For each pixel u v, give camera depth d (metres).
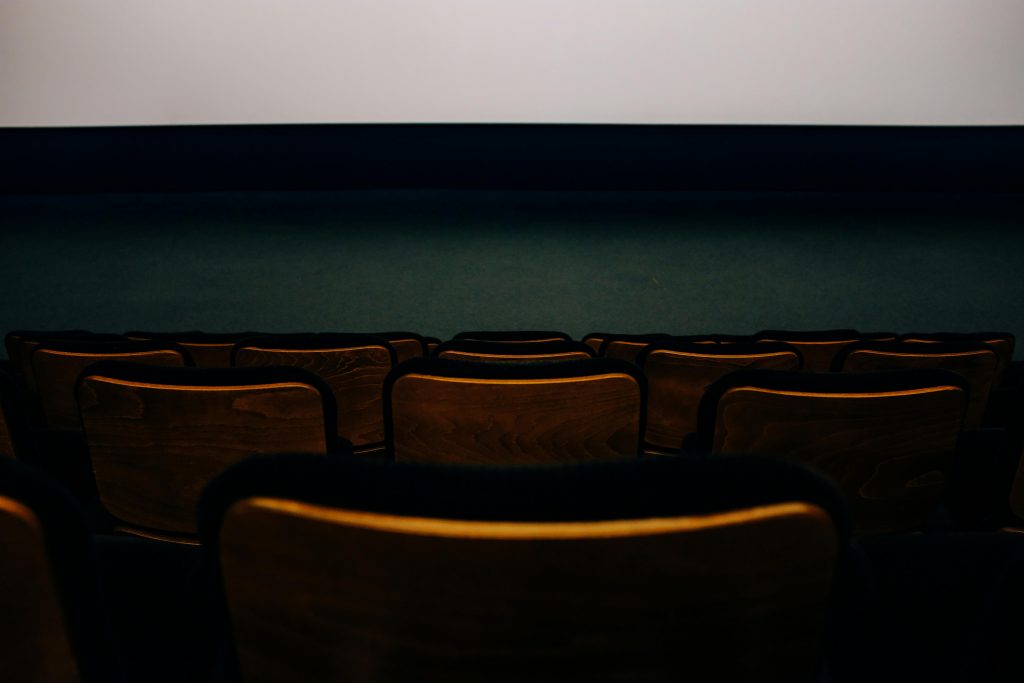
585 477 0.45
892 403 1.21
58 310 5.03
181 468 1.36
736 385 1.23
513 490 0.45
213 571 0.52
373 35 6.48
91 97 6.68
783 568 0.48
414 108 6.76
